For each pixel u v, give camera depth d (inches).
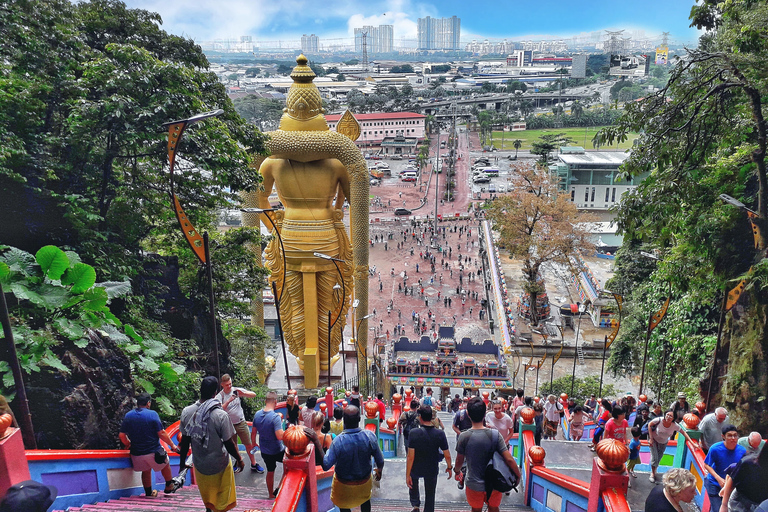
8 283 590.6
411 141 7554.1
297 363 1845.5
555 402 874.1
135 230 1005.8
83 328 630.5
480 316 2861.7
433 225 4503.0
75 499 431.5
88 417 586.9
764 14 864.3
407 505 541.3
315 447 470.9
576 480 457.4
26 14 909.2
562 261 2684.5
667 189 920.9
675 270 1105.4
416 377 2025.1
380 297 3159.5
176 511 412.5
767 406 910.4
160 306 1047.0
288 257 1606.8
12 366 447.2
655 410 688.4
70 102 868.0
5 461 326.0
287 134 1523.1
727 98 936.3
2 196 801.6
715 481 460.8
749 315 954.7
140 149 963.3
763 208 911.0
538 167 2849.4
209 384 398.0
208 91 1111.6
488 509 429.4
